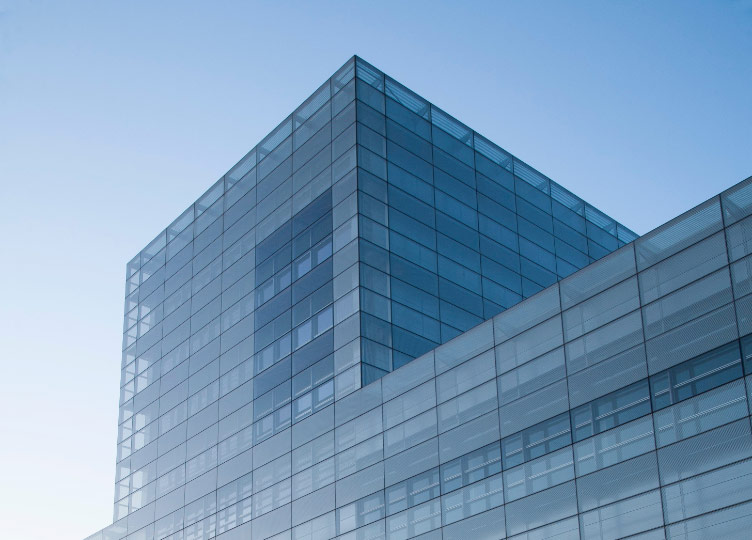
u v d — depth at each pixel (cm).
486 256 6850
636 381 4050
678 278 4003
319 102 6875
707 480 3672
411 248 6353
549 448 4338
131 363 8219
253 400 6575
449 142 7006
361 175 6300
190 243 7919
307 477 5822
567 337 4416
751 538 3469
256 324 6806
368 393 5569
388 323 5994
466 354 4947
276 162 7156
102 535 7794
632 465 3959
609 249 8038
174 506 7031
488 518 4525
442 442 4925
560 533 4162
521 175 7481
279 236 6862
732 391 3681
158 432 7538
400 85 6862
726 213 3888
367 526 5234
